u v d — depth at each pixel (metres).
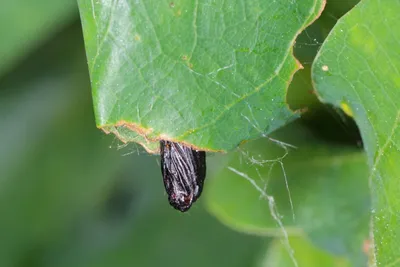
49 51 0.19
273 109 0.15
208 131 0.15
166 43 0.15
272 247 0.19
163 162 0.16
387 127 0.15
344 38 0.15
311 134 0.18
